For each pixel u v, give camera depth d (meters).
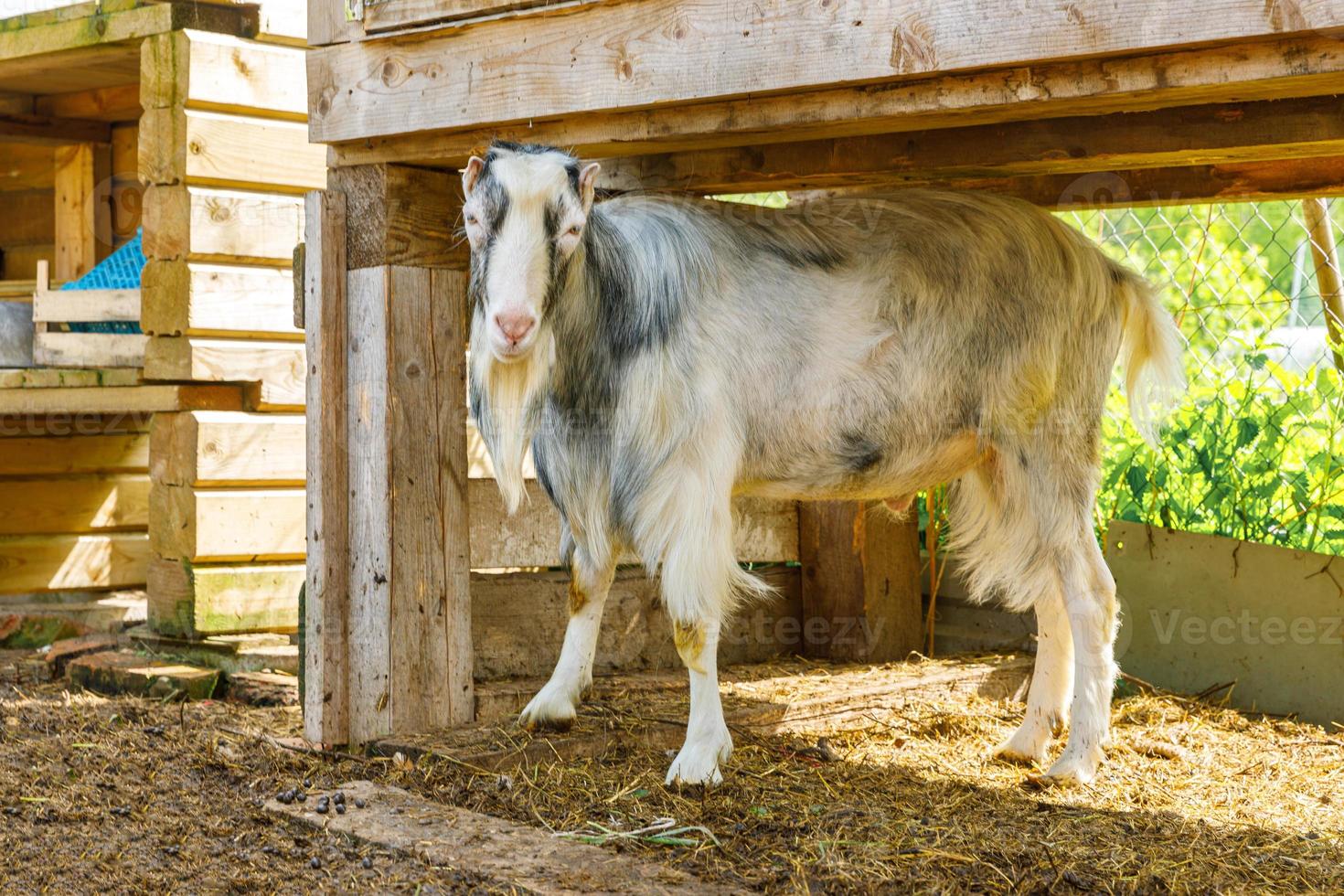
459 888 3.09
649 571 3.90
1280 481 5.11
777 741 4.32
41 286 5.95
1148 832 3.62
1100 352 4.25
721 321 3.88
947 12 3.11
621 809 3.66
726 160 4.44
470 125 3.92
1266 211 10.04
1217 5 2.79
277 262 5.81
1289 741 4.60
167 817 3.63
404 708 4.23
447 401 4.35
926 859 3.33
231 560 5.65
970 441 4.16
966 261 4.04
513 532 4.84
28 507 6.55
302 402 5.84
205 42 5.55
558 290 3.64
